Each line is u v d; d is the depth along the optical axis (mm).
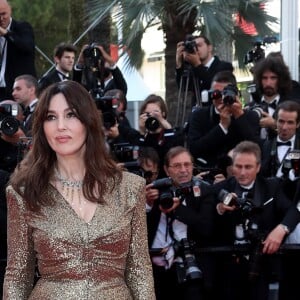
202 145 6605
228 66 7863
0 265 5699
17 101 6965
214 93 6621
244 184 5852
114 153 6113
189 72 7762
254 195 5840
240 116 6504
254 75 7289
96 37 9750
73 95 3371
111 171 3418
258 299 5691
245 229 5719
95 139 3402
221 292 5812
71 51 8438
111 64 7879
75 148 3357
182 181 5832
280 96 7176
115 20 9234
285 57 9578
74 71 7434
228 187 5922
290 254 5789
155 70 13320
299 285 5801
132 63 9641
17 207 3328
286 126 6422
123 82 8016
